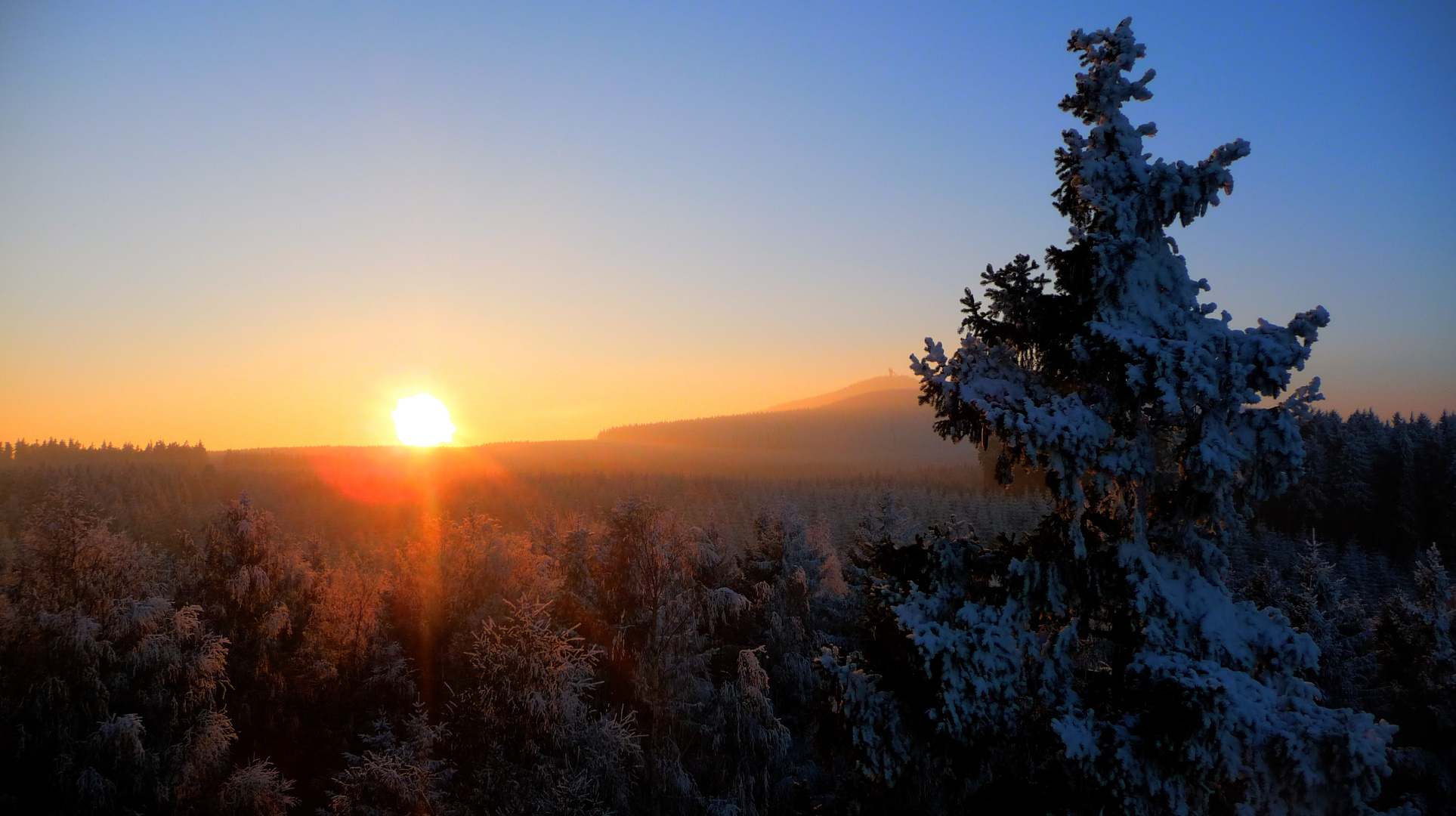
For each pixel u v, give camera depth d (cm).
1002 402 779
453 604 3656
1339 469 6981
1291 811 656
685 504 12850
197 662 2444
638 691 2434
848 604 3622
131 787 2164
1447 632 2578
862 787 879
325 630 3400
